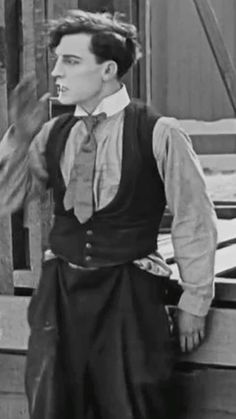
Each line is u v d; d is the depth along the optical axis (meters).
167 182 3.14
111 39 3.09
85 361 3.24
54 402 3.22
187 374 3.54
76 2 3.92
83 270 3.19
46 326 3.24
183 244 3.15
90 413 3.33
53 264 3.29
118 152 3.12
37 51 3.68
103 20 3.14
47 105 3.53
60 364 3.23
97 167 3.15
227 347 3.40
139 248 3.18
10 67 3.77
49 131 3.27
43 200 3.77
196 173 3.13
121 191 3.12
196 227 3.14
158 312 3.23
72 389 3.26
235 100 5.64
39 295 3.30
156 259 3.26
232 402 3.50
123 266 3.18
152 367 3.21
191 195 3.12
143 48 6.68
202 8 5.67
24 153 3.31
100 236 3.17
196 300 3.21
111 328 3.19
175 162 3.10
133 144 3.11
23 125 3.36
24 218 3.90
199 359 3.44
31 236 3.83
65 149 3.22
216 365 3.48
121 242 3.16
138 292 3.18
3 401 3.85
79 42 3.10
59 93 3.18
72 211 3.20
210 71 11.47
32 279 3.86
